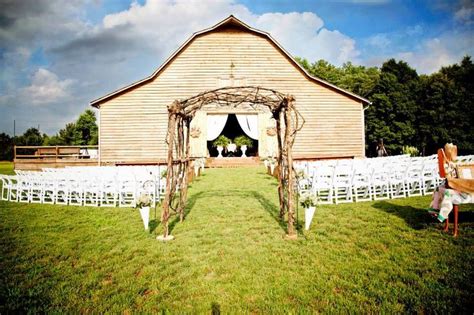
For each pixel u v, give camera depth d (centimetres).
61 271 427
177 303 336
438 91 3119
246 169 1733
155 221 696
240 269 418
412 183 941
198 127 1933
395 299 330
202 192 1030
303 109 1834
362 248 486
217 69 1838
